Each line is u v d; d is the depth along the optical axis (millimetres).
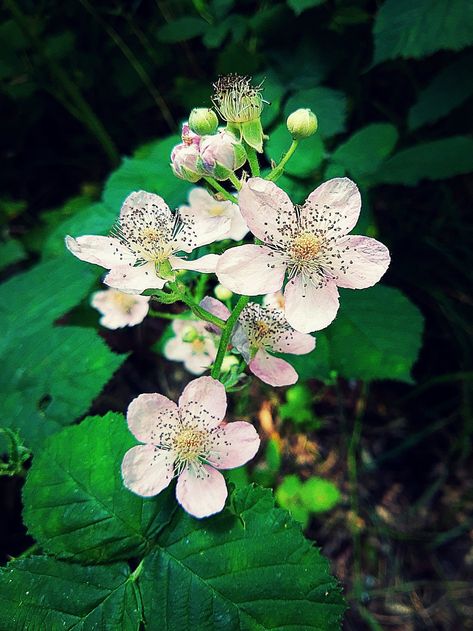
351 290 139
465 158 145
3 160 230
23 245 200
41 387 123
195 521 104
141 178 151
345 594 180
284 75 171
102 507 104
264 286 92
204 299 106
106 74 216
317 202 94
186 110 196
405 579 182
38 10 208
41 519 104
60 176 234
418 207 199
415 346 133
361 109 196
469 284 193
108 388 201
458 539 186
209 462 100
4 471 110
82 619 101
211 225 103
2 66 205
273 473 179
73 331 128
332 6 174
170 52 210
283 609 99
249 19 179
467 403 195
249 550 102
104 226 148
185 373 203
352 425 200
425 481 194
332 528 188
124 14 208
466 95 157
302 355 134
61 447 107
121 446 106
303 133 97
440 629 174
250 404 195
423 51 141
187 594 101
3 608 100
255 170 98
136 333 205
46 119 229
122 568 104
